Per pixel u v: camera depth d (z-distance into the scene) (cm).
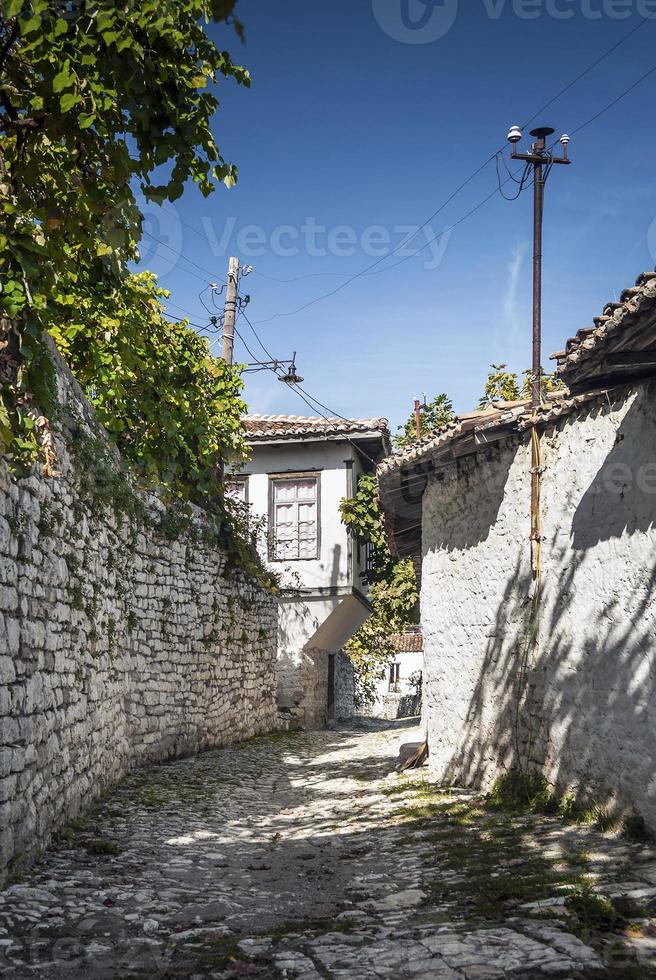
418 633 4044
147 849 748
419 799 980
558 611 825
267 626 2020
